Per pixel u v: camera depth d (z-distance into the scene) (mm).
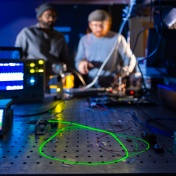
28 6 1859
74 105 1293
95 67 1920
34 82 1331
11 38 1873
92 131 857
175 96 1137
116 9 1868
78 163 601
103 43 1893
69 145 725
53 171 558
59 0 1885
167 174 556
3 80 1062
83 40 1907
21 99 1331
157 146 690
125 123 958
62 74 1716
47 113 1111
